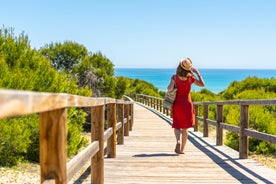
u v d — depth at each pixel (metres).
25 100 1.49
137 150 8.02
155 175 5.53
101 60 20.03
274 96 17.42
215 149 8.07
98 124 4.43
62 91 9.66
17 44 9.66
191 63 6.82
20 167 7.14
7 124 7.00
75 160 2.88
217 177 5.39
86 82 18.00
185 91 7.02
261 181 5.12
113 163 6.46
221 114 8.67
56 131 2.15
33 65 9.46
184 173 5.66
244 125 6.80
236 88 26.30
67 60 19.42
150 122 15.98
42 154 2.13
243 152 6.86
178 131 7.32
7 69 7.70
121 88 21.38
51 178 2.12
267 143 10.42
